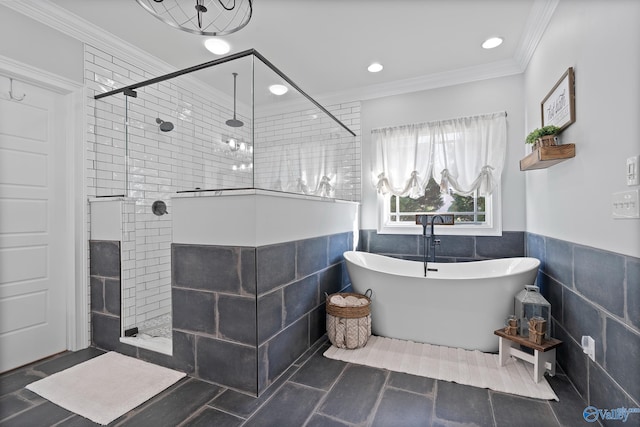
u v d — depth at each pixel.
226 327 1.79
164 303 2.74
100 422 1.48
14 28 2.03
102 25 2.41
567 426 1.45
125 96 2.63
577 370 1.75
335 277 2.82
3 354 2.03
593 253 1.57
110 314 2.34
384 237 3.50
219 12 2.24
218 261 1.82
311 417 1.52
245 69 1.96
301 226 2.24
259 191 1.73
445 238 3.22
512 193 2.99
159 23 2.39
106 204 2.36
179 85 2.25
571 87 1.80
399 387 1.78
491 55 2.85
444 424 1.47
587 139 1.64
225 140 2.00
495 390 1.74
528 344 1.84
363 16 2.30
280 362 1.93
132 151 2.65
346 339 2.26
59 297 2.32
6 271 2.06
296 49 2.76
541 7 2.15
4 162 2.05
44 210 2.25
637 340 1.22
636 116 1.23
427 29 2.46
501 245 3.02
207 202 1.86
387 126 3.50
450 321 2.29
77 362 2.14
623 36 1.31
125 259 2.34
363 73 3.20
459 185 3.09
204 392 1.74
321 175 2.85
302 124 2.54
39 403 1.64
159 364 2.06
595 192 1.56
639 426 1.19
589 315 1.61
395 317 2.45
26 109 2.15
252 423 1.48
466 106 3.17
